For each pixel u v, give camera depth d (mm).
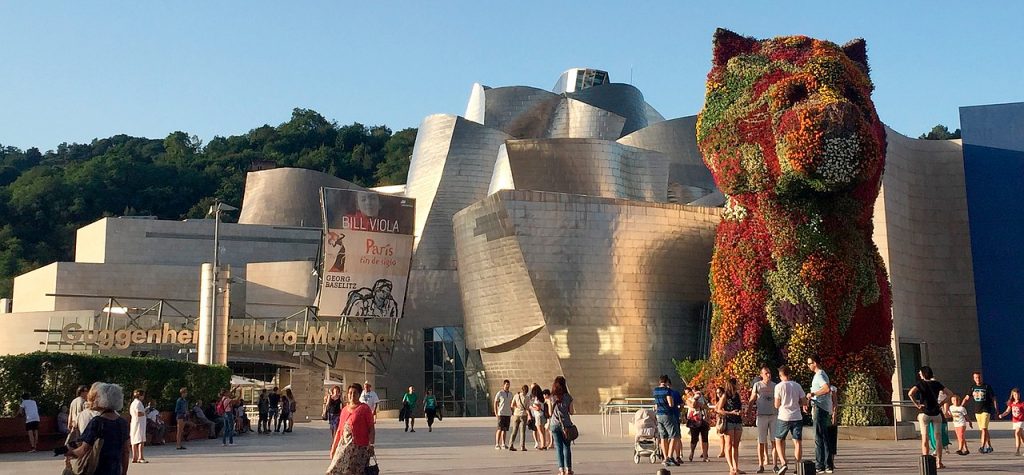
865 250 27016
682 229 46875
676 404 19156
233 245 77062
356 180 166125
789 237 26094
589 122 68750
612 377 45125
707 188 62438
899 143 42469
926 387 18125
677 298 46562
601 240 45688
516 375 46906
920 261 43031
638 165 54625
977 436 27766
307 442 30938
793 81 25578
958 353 42562
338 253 56125
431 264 65188
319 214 83312
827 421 16688
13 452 25422
